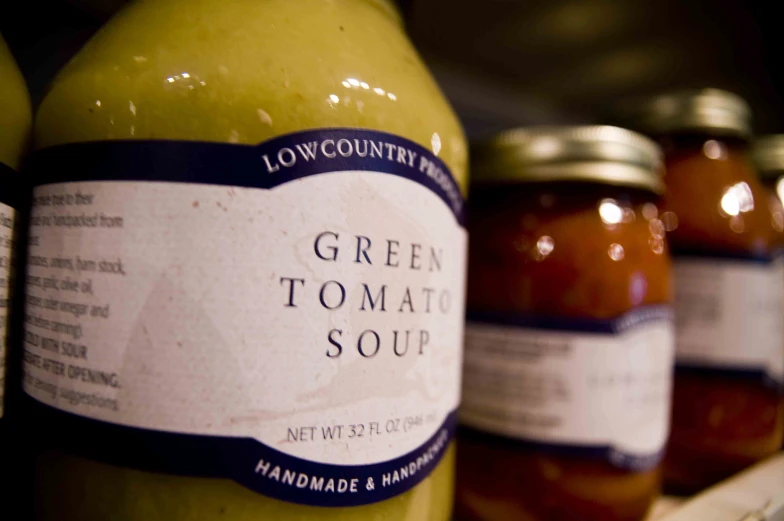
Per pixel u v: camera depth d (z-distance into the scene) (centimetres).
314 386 22
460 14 57
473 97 70
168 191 21
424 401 26
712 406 44
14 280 25
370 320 23
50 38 38
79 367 22
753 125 85
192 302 21
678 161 48
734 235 45
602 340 35
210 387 21
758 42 63
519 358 36
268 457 22
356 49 25
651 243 38
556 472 34
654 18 58
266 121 22
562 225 36
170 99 22
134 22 25
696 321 45
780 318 48
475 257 39
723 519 34
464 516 38
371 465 23
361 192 23
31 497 24
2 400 24
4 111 24
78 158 23
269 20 24
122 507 22
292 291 22
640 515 36
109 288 22
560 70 69
